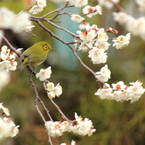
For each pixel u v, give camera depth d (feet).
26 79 39.91
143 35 20.75
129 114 36.47
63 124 19.75
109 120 36.09
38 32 44.57
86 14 23.08
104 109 36.11
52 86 20.22
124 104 36.35
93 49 20.99
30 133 38.24
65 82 41.04
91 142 35.60
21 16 19.07
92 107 36.70
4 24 18.54
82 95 39.04
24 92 39.34
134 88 20.56
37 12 22.62
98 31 20.75
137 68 37.50
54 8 45.78
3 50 20.15
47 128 19.69
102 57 21.12
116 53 39.11
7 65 19.99
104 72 20.79
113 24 41.73
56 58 42.27
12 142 37.37
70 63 41.16
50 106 41.45
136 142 37.11
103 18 41.63
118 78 38.68
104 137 35.37
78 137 36.91
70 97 40.93
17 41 45.91
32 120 40.63
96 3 39.01
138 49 37.55
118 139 35.63
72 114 41.01
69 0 23.22
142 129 36.47
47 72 20.53
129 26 20.63
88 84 39.32
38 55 27.45
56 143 36.29
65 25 47.06
